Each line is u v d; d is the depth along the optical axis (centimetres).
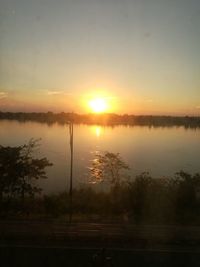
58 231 1462
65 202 2098
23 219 1711
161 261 1138
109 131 7406
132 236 1401
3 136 4841
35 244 1272
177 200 1998
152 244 1294
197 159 4822
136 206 1967
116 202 2061
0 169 2217
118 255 1184
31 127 5838
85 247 1248
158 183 2188
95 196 2238
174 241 1334
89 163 4262
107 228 1528
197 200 2103
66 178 3388
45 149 4891
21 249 1221
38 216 1811
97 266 1041
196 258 1162
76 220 1692
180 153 5256
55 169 3866
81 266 1098
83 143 5906
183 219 1733
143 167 4162
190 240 1345
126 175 3148
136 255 1185
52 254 1184
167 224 1633
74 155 4806
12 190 2220
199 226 1597
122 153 5134
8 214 1884
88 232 1452
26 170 2264
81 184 3103
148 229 1523
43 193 2698
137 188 2119
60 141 5566
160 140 6444
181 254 1199
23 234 1406
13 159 2236
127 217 1777
